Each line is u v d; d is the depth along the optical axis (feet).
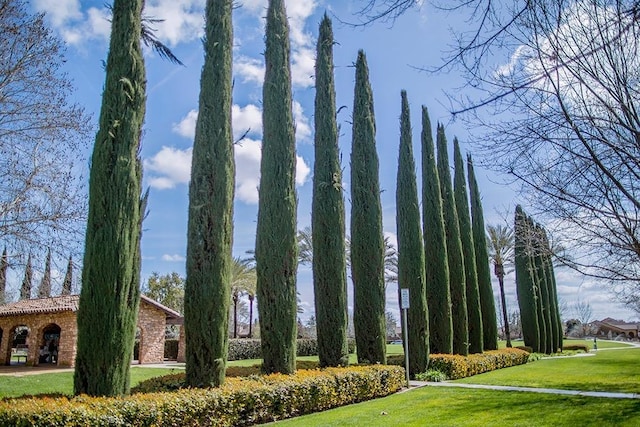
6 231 34.42
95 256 24.82
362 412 29.91
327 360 39.93
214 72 33.40
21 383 53.01
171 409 23.02
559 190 13.76
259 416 27.35
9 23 33.40
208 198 31.01
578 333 216.33
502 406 31.37
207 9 34.91
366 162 47.67
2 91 33.99
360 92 49.80
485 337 78.89
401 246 55.16
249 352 104.99
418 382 47.47
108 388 23.68
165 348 112.27
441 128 71.05
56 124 35.88
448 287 60.59
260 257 36.50
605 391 38.68
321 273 41.50
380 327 44.19
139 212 27.09
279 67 40.19
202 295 29.30
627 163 12.50
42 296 37.83
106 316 24.23
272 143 38.40
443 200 68.69
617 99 11.94
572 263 15.17
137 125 27.58
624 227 13.07
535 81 12.96
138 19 29.14
